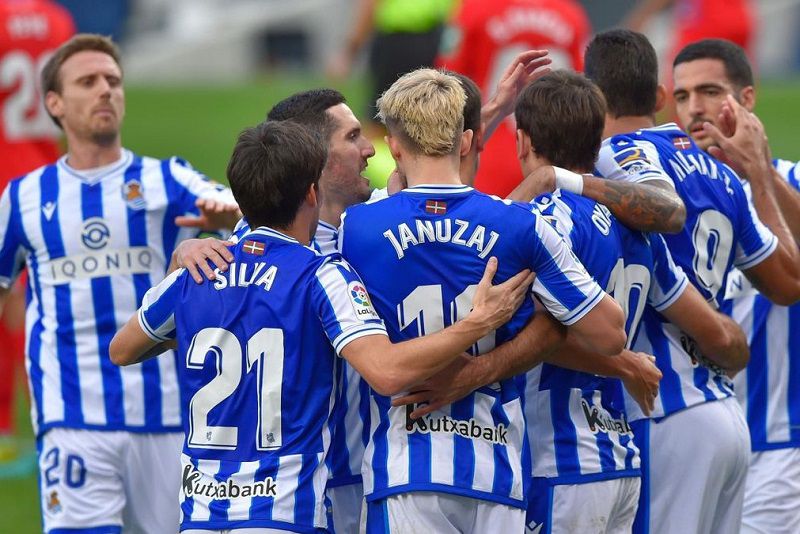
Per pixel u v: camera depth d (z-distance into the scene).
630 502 16.31
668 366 16.86
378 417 14.85
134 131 67.12
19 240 20.03
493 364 14.61
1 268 20.19
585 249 15.40
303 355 14.40
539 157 16.06
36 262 19.94
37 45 30.31
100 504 19.39
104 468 19.45
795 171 19.98
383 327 14.32
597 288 14.71
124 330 15.31
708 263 17.12
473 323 14.12
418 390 14.52
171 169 20.08
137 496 19.77
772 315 19.36
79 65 19.70
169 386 19.73
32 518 24.58
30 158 30.78
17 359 30.16
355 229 14.87
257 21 104.06
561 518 15.77
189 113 74.69
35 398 19.84
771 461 19.48
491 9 31.89
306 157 14.73
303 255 14.64
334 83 84.25
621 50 17.44
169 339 15.37
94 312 19.64
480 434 14.64
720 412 16.77
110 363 19.58
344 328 14.17
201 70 102.88
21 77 30.23
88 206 19.73
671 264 16.36
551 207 15.47
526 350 14.80
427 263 14.53
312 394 14.46
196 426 14.54
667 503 16.83
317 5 104.06
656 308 16.56
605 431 16.08
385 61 45.28
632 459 16.27
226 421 14.40
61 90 19.80
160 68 102.12
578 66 32.91
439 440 14.52
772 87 84.19
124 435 19.53
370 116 45.44
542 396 15.84
